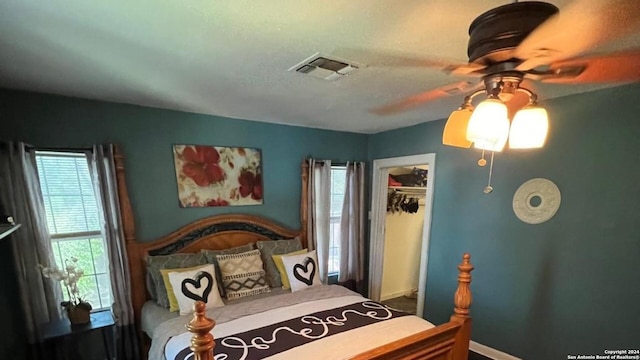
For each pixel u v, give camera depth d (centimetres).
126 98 252
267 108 286
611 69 171
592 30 127
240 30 137
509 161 277
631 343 211
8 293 213
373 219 434
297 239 361
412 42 148
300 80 205
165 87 222
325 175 390
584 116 230
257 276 293
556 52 99
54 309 238
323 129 398
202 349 116
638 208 206
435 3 114
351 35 142
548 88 219
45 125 238
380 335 193
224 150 327
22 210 220
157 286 259
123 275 262
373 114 311
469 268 196
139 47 155
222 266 283
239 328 204
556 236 247
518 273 272
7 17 123
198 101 262
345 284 418
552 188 248
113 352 254
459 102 257
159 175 291
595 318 227
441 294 341
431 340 178
